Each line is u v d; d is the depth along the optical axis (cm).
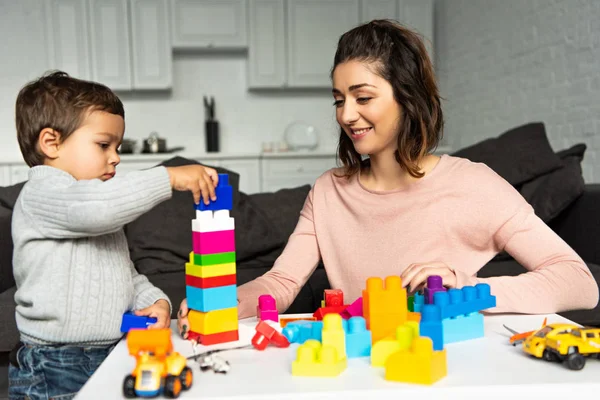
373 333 85
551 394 70
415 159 125
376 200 129
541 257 114
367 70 116
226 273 91
